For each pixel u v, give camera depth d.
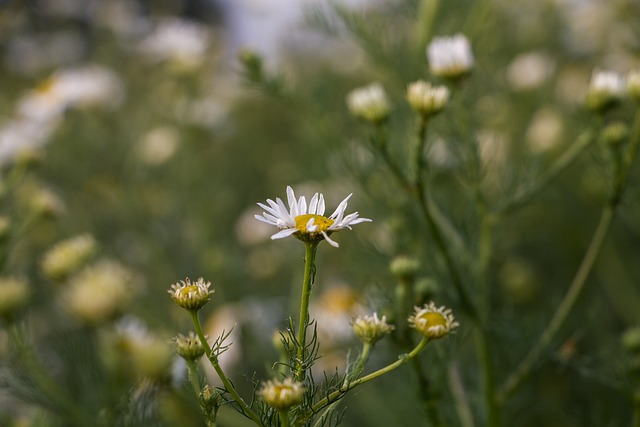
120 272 0.50
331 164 0.63
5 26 1.41
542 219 0.79
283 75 0.65
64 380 0.51
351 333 0.53
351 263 0.59
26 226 0.60
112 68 1.29
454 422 0.51
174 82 0.97
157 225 0.87
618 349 0.53
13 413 0.55
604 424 0.58
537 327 0.50
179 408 0.45
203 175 0.93
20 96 1.30
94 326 0.47
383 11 0.64
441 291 0.49
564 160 0.50
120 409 0.45
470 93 0.59
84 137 0.92
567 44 1.01
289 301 0.73
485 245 0.50
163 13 1.36
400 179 0.46
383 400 0.58
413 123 0.56
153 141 0.91
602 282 0.77
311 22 0.64
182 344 0.34
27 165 0.67
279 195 1.05
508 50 0.87
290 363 0.35
